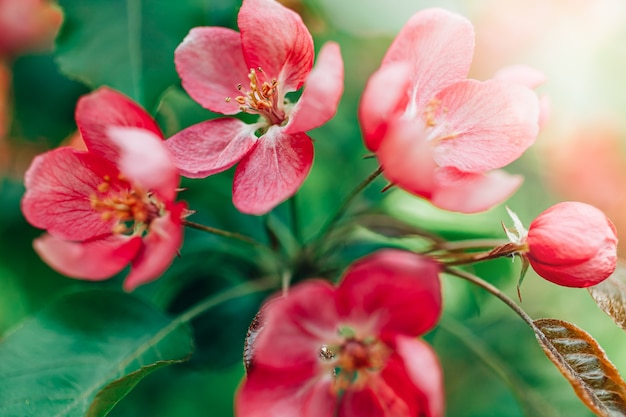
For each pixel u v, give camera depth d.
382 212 0.26
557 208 0.20
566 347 0.21
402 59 0.21
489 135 0.21
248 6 0.22
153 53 0.22
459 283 0.26
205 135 0.23
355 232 0.26
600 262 0.20
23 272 0.27
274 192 0.21
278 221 0.26
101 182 0.22
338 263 0.25
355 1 0.24
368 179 0.22
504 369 0.26
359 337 0.20
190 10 0.23
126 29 0.22
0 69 0.27
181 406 0.26
